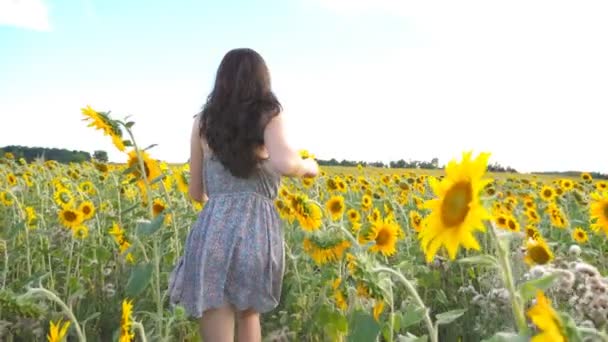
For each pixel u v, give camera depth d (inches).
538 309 51.2
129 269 213.5
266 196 139.6
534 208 332.2
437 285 199.3
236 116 132.0
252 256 133.3
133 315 178.7
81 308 197.2
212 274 132.1
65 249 235.1
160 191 276.1
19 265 237.3
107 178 374.6
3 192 293.4
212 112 135.4
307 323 158.4
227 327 133.7
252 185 137.1
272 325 180.9
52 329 96.7
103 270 224.7
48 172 441.4
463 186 76.3
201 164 146.9
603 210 207.0
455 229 74.9
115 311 193.8
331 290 156.0
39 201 310.8
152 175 159.3
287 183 402.9
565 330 49.9
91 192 340.8
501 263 69.6
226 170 137.2
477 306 189.8
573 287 122.3
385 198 354.0
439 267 217.8
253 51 136.7
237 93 132.8
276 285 139.6
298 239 140.9
